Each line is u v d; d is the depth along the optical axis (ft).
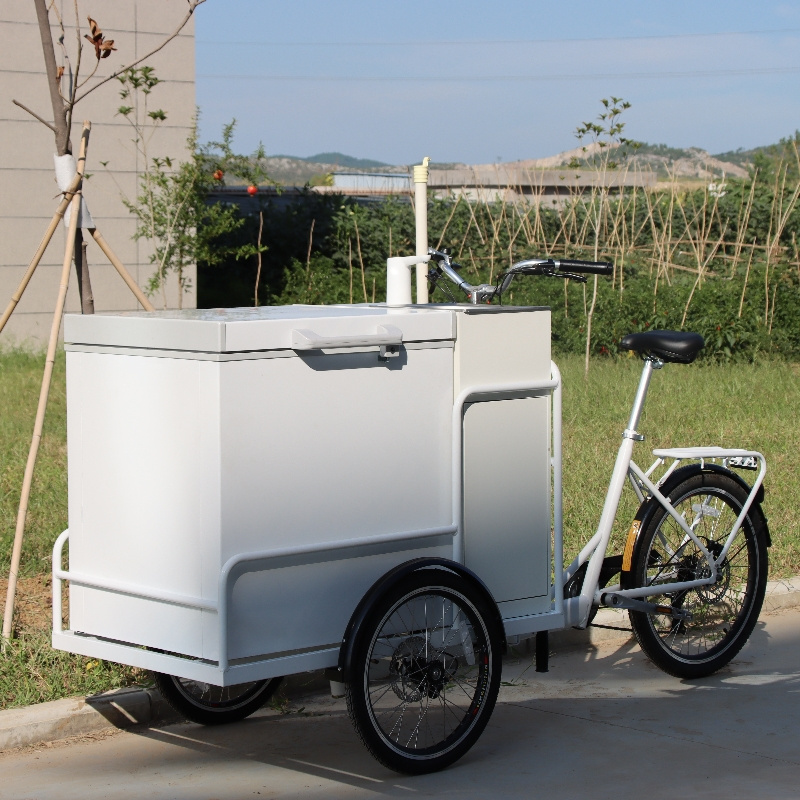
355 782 13.67
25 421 33.86
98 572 13.83
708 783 13.58
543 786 13.51
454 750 13.97
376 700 13.84
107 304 53.57
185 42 54.08
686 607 17.28
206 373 12.47
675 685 17.26
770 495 26.48
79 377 13.80
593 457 29.45
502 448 14.57
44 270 51.80
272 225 68.23
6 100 50.37
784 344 49.85
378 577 13.67
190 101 54.60
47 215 51.55
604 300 50.96
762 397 39.06
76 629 14.14
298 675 16.80
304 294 62.80
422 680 13.89
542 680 17.51
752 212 64.69
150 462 13.14
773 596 21.03
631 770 14.01
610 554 21.98
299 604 13.07
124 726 15.60
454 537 14.19
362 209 69.26
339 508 13.30
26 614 18.66
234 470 12.53
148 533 13.24
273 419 12.75
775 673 17.80
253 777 13.85
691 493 17.20
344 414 13.25
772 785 13.52
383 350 13.42
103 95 52.65
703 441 31.86
